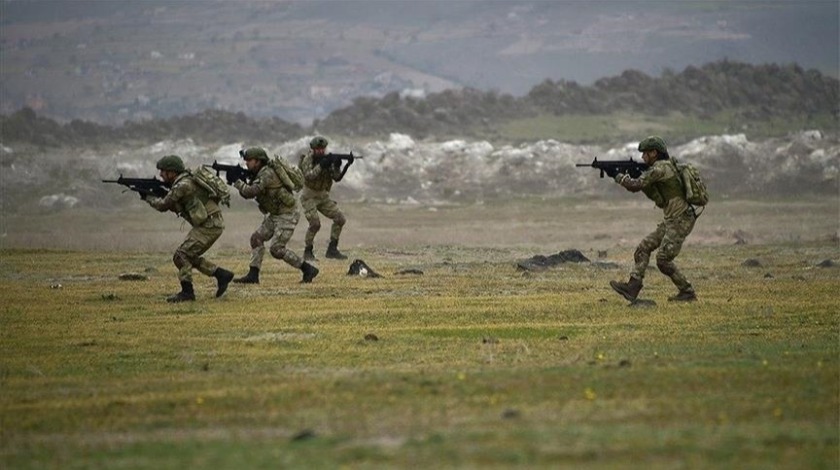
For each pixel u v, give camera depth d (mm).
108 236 141750
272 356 49375
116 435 35312
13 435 35656
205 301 68062
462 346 51125
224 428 35594
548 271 84875
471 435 33188
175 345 52719
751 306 63625
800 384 40000
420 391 39625
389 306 65375
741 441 32406
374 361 47469
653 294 70125
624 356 47031
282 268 86938
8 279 81438
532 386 40000
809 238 125125
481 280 79062
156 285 76812
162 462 31578
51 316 62188
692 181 63625
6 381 44531
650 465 30141
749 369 42938
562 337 53469
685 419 35219
